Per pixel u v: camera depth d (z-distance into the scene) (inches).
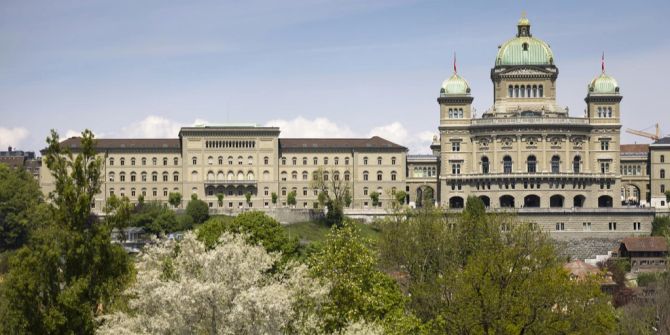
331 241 3403.1
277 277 2940.5
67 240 2785.4
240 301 2388.0
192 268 2687.0
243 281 2507.4
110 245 2832.2
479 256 3378.4
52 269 2738.7
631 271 7308.1
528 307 3186.5
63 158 2859.3
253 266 2608.3
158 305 2532.0
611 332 3415.4
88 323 2721.5
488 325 3208.7
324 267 3186.5
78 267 2787.9
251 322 2388.0
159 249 2849.4
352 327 2723.9
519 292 3216.0
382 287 3233.3
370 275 3282.5
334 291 3075.8
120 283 2930.6
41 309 2716.5
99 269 2810.0
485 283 3223.4
